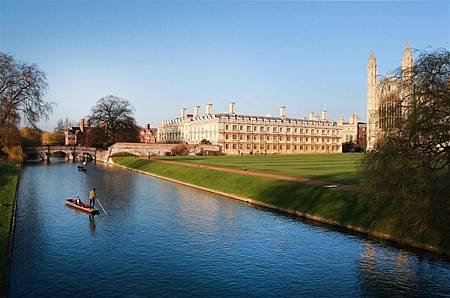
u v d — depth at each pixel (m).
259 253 25.83
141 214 37.44
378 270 22.81
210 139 147.75
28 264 23.53
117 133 132.12
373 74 127.56
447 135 20.86
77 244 27.59
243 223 33.78
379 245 27.23
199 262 24.11
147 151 124.38
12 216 30.39
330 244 27.62
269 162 83.19
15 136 84.25
